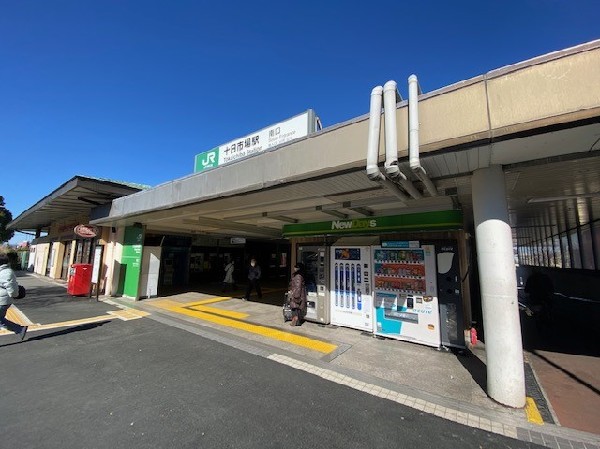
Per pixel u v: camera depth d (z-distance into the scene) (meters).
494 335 3.76
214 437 2.98
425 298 6.03
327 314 7.50
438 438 3.02
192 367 4.75
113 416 3.33
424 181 3.97
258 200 6.33
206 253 18.92
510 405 3.59
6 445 2.80
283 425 3.20
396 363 4.99
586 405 3.67
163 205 7.71
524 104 2.96
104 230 13.38
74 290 11.74
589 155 3.41
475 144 3.22
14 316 8.23
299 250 8.33
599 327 7.04
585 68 2.73
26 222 22.84
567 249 9.91
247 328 7.13
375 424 3.25
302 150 4.66
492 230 3.82
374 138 3.71
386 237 7.05
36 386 4.05
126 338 6.30
